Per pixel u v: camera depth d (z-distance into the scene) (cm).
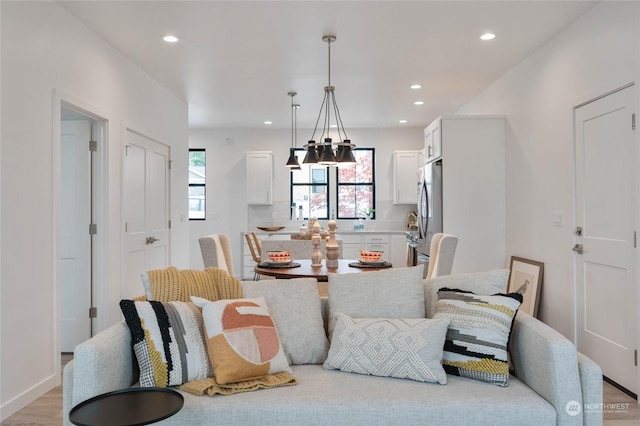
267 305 232
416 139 824
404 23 363
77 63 352
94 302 398
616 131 312
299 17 352
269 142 831
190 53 430
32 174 297
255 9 338
